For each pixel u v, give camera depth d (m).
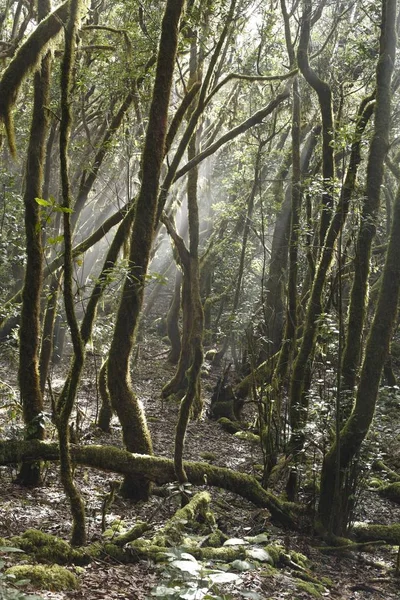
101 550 6.38
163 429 14.47
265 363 14.48
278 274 18.45
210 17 11.88
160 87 8.30
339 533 8.59
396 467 12.56
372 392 8.39
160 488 9.22
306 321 10.14
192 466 8.64
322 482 8.67
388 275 8.30
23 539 6.09
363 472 9.01
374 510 10.61
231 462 12.52
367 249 8.88
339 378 8.17
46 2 9.21
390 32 8.81
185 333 17.30
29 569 5.31
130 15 12.52
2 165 16.44
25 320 8.73
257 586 6.16
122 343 8.80
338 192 9.31
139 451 8.93
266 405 9.98
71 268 6.02
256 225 21.45
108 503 7.38
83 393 16.00
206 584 4.13
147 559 6.46
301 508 8.88
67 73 6.10
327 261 10.00
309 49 14.34
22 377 8.77
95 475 9.99
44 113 8.62
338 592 6.94
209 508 8.59
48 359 11.11
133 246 8.59
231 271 23.19
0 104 8.62
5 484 8.80
